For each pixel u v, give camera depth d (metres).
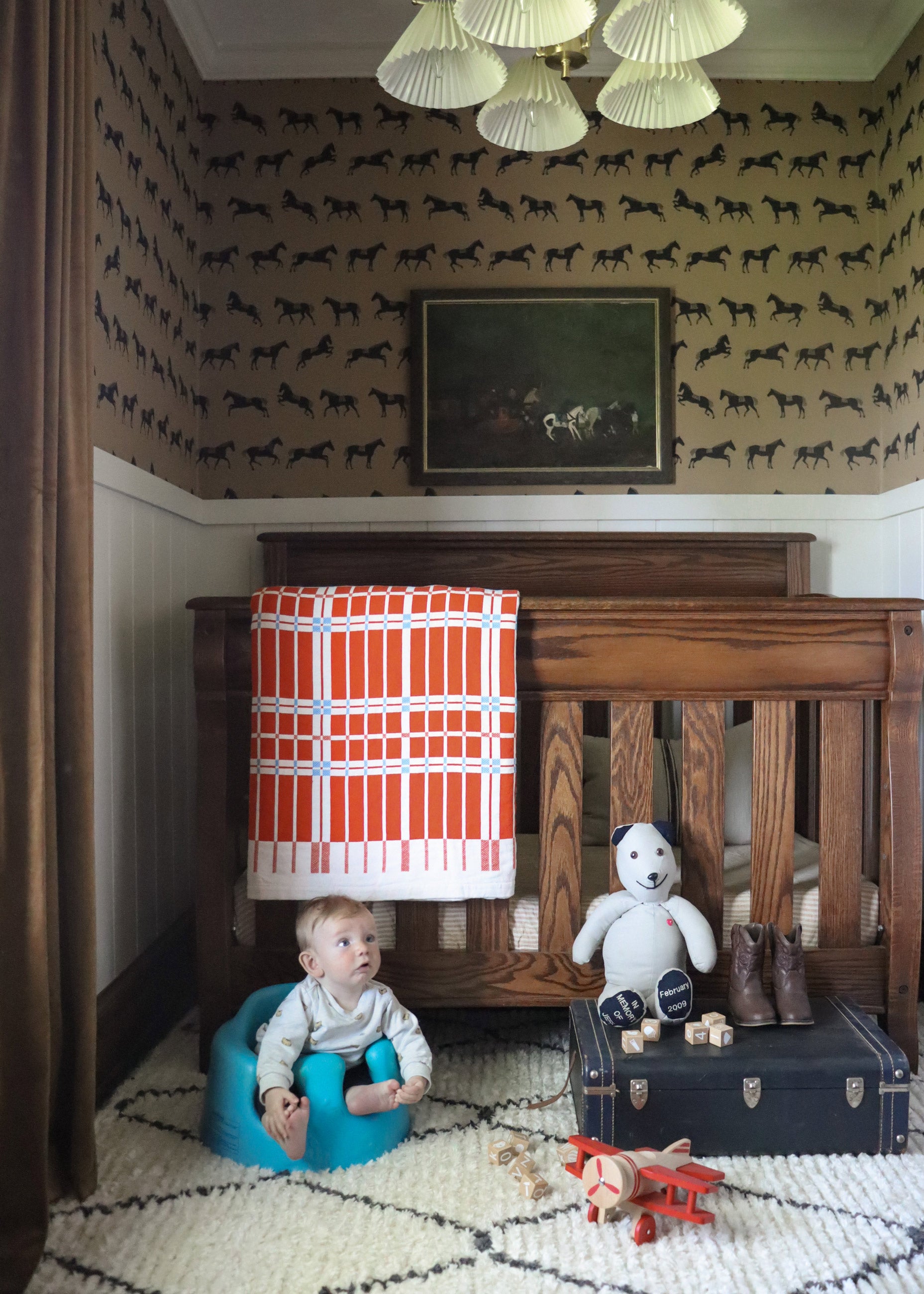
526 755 2.26
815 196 2.45
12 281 1.17
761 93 2.45
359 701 1.63
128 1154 1.41
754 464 2.44
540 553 2.36
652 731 1.67
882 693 1.67
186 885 2.24
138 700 1.91
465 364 2.43
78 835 1.29
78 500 1.30
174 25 2.22
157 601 2.05
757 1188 1.31
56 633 1.28
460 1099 1.58
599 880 1.79
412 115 2.45
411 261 2.45
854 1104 1.41
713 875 1.67
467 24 1.25
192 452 2.38
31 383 1.17
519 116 1.55
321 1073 1.38
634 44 1.27
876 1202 1.28
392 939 1.67
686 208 2.45
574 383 2.43
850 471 2.44
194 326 2.40
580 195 2.45
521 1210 1.26
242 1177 1.34
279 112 2.45
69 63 1.29
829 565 2.44
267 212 2.45
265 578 2.34
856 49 2.40
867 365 2.45
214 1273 1.13
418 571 2.36
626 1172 1.19
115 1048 1.68
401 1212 1.25
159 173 2.11
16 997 1.15
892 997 1.67
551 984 1.67
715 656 1.66
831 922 1.68
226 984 1.67
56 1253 1.17
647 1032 1.47
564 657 1.66
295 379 2.44
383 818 1.62
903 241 2.31
